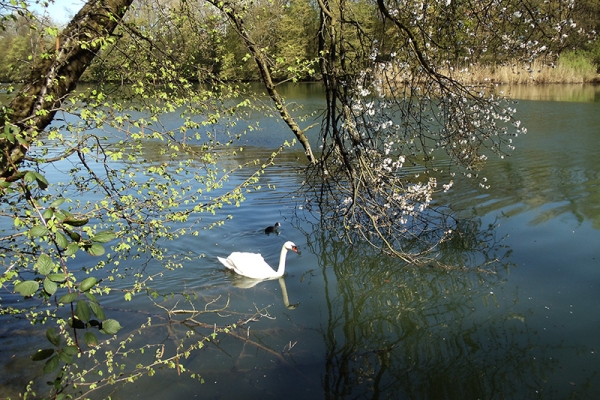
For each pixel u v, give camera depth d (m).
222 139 20.42
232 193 5.90
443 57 9.09
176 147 5.56
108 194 5.26
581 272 9.09
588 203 12.35
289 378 6.45
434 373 6.66
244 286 9.26
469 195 13.26
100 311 2.76
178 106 5.47
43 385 6.06
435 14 8.32
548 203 12.51
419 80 8.84
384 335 7.69
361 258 10.54
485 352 7.09
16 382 6.07
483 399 6.13
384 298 8.93
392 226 10.34
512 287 8.76
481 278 9.20
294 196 13.71
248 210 12.76
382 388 6.34
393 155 13.61
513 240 10.59
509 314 7.96
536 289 8.61
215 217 12.20
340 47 7.94
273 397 6.05
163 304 8.24
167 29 6.54
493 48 9.32
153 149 17.97
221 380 6.34
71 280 3.35
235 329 7.59
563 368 6.59
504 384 6.37
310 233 11.64
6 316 7.49
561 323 7.57
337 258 10.56
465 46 9.17
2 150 3.46
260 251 10.77
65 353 3.01
